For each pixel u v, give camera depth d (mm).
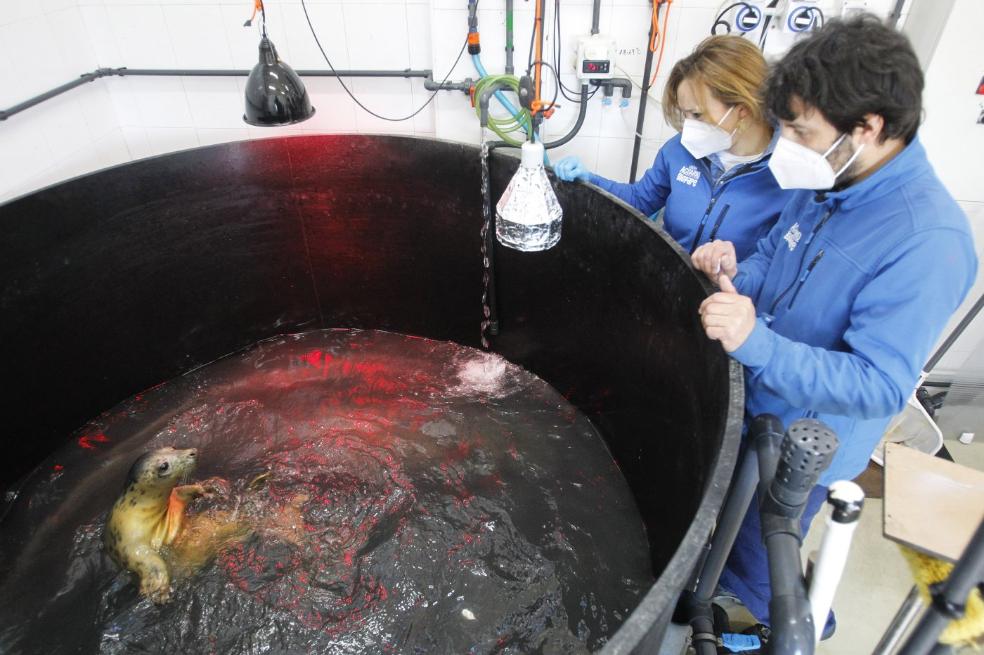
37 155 2523
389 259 2684
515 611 1702
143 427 2379
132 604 1716
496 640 1635
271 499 2016
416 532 1907
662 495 1796
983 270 2203
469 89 2428
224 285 2623
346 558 1829
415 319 2814
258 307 2750
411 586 1757
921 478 896
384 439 2271
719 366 1338
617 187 2053
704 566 1337
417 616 1688
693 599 1401
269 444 2264
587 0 2258
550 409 2428
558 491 2074
